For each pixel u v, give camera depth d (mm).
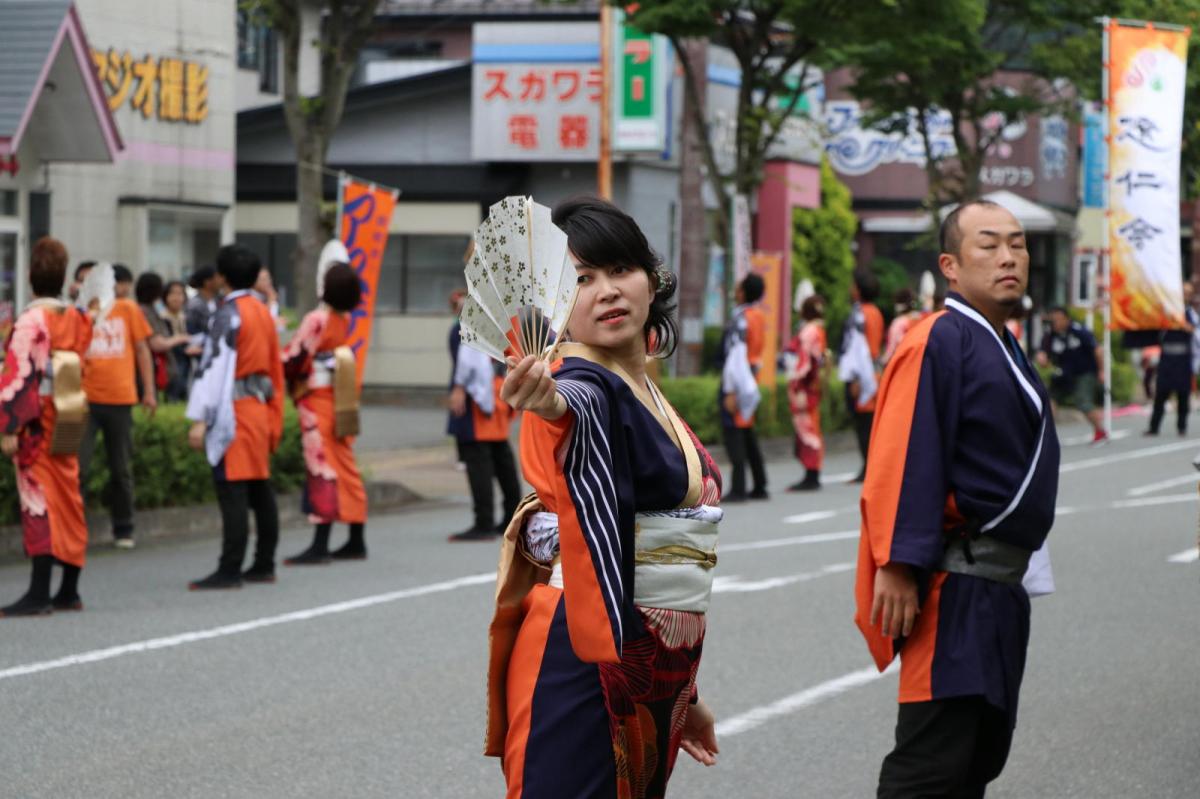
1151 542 14148
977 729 4945
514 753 3939
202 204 25938
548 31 31234
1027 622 5047
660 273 4148
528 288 3588
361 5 23062
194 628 9961
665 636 3963
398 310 32188
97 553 13289
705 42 26984
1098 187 47344
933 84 29453
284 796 6590
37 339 10070
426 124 32375
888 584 4902
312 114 23266
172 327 19375
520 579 4066
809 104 38562
